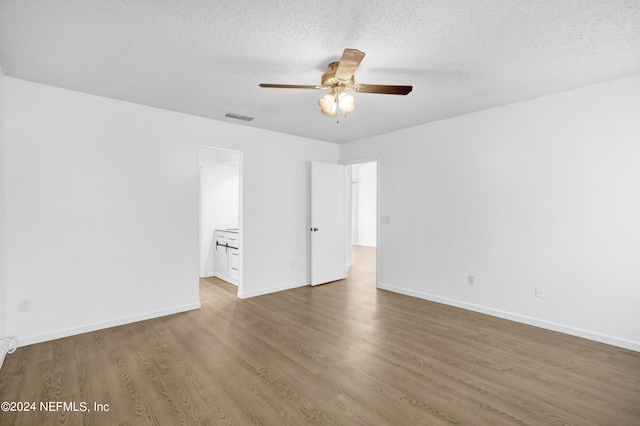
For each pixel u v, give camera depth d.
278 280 4.62
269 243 4.51
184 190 3.68
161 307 3.52
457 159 3.83
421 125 4.20
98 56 2.34
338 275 5.30
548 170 3.14
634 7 1.75
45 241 2.86
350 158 5.24
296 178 4.83
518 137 3.33
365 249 9.29
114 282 3.22
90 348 2.70
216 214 5.66
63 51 2.27
